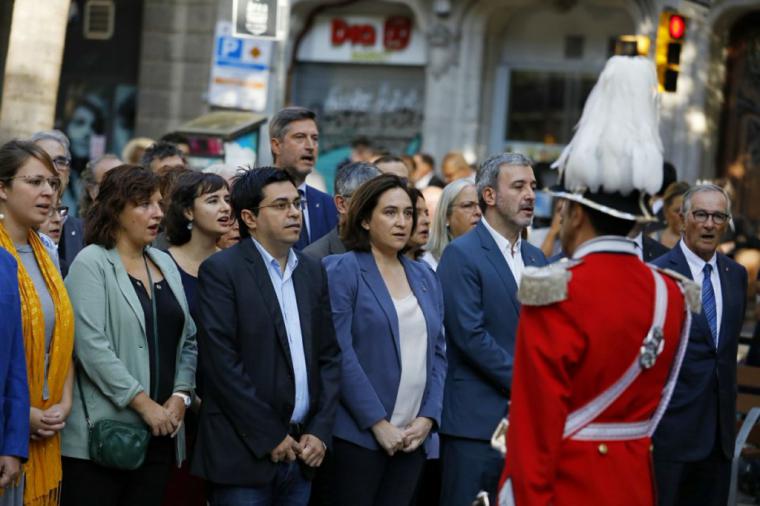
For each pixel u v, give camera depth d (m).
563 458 4.62
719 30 17.05
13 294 5.62
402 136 19.08
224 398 6.12
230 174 8.22
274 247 6.38
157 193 6.54
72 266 6.46
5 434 5.56
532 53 18.77
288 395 6.21
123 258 6.54
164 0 19.67
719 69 17.19
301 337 6.36
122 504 6.42
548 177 18.72
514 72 18.89
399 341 6.62
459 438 6.89
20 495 5.83
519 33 18.84
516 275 7.05
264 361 6.21
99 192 6.59
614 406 4.65
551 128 18.73
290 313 6.38
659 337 4.68
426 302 6.78
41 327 6.02
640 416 4.74
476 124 18.53
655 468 7.30
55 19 12.55
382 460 6.54
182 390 6.52
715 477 7.47
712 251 7.50
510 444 4.60
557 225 10.80
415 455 6.64
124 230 6.53
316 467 6.29
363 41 19.14
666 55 12.73
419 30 18.84
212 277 6.25
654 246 8.70
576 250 4.85
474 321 6.84
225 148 11.44
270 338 6.23
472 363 6.86
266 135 11.95
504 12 18.66
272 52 13.63
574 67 18.59
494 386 6.85
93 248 6.49
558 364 4.54
